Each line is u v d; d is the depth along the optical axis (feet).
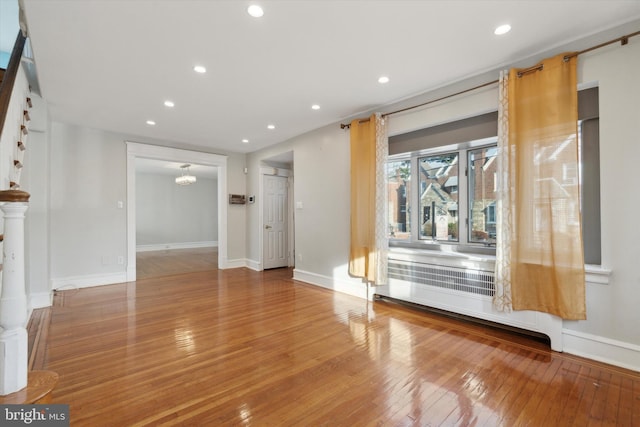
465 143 10.38
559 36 7.48
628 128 6.89
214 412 5.45
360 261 12.62
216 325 9.78
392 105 11.84
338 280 14.06
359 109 12.50
